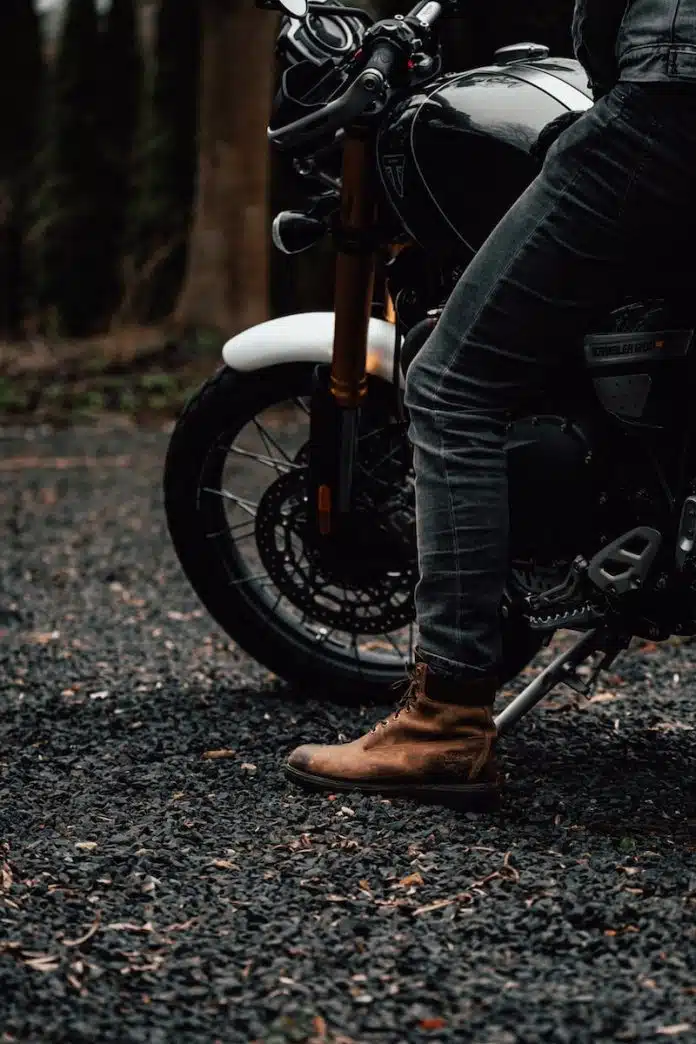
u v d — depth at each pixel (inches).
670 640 165.2
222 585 138.9
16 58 796.6
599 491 104.8
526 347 98.6
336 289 121.6
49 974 81.3
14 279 780.0
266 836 102.9
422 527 103.0
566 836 102.1
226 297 548.4
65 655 162.1
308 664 138.8
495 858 98.0
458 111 109.0
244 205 543.2
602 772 117.2
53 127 767.1
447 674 104.5
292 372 134.6
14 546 236.7
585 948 84.4
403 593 134.2
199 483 138.1
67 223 756.6
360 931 87.0
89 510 273.9
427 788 107.3
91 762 121.5
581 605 108.0
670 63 87.6
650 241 93.8
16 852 100.1
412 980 80.7
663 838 102.0
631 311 100.4
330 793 110.8
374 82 101.0
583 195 93.3
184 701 141.1
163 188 733.3
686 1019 76.0
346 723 132.3
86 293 756.6
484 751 106.3
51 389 466.9
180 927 87.8
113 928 87.4
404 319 121.6
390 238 117.9
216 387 136.8
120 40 772.0
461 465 101.3
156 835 103.2
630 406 101.3
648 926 86.8
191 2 737.0
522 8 211.6
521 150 106.0
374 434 127.3
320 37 116.6
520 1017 76.4
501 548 102.3
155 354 515.5
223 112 543.2
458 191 109.1
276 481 134.3
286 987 80.0
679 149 90.0
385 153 112.7
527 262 96.0
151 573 212.8
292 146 105.1
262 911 90.0
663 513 102.3
